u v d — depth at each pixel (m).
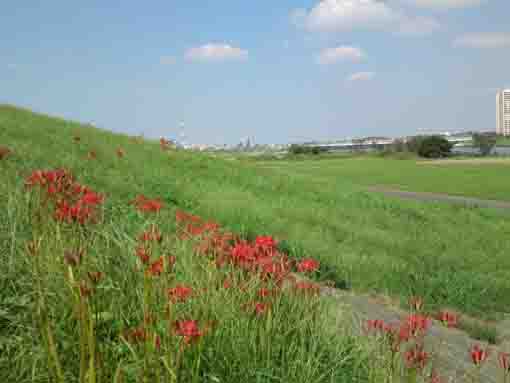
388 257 10.01
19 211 3.55
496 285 9.67
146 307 2.22
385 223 14.56
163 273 2.56
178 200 9.77
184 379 2.23
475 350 2.74
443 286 8.96
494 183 38.62
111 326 2.62
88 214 2.98
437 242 13.18
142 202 5.65
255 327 2.93
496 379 4.09
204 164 17.36
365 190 22.86
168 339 2.08
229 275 3.19
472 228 17.00
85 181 8.23
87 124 19.56
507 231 17.52
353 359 3.21
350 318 3.93
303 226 10.66
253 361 2.78
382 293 7.82
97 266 3.00
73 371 2.18
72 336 2.32
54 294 2.57
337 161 80.56
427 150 97.31
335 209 14.63
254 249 3.25
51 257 2.65
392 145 110.12
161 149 18.08
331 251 9.09
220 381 2.51
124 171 11.23
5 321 2.64
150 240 2.98
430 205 21.17
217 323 2.66
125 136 19.36
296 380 2.74
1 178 5.08
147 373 2.01
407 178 43.97
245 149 114.44
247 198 11.98
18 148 9.30
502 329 7.58
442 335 5.83
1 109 16.98
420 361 2.79
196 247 3.62
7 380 2.20
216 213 9.62
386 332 3.08
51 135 13.44
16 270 3.00
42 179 3.27
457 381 3.92
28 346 2.39
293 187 17.36
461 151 128.62
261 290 3.13
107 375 2.08
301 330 3.13
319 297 3.54
